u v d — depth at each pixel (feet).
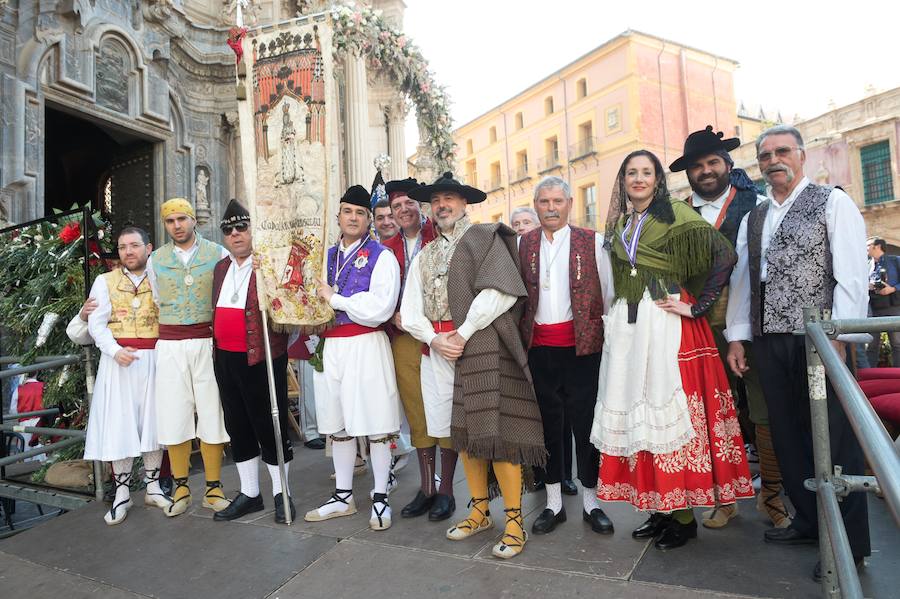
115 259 16.14
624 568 8.38
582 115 95.20
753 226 9.39
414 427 11.76
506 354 9.80
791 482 8.78
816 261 8.63
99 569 10.16
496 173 114.93
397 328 11.96
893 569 8.16
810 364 6.83
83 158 41.52
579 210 96.27
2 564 10.71
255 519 11.68
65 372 14.92
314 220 11.43
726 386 9.16
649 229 9.30
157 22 32.45
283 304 11.42
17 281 16.33
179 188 34.32
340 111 36.22
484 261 9.93
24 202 25.21
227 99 36.45
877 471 4.12
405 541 10.05
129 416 12.36
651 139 87.30
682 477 8.59
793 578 7.79
